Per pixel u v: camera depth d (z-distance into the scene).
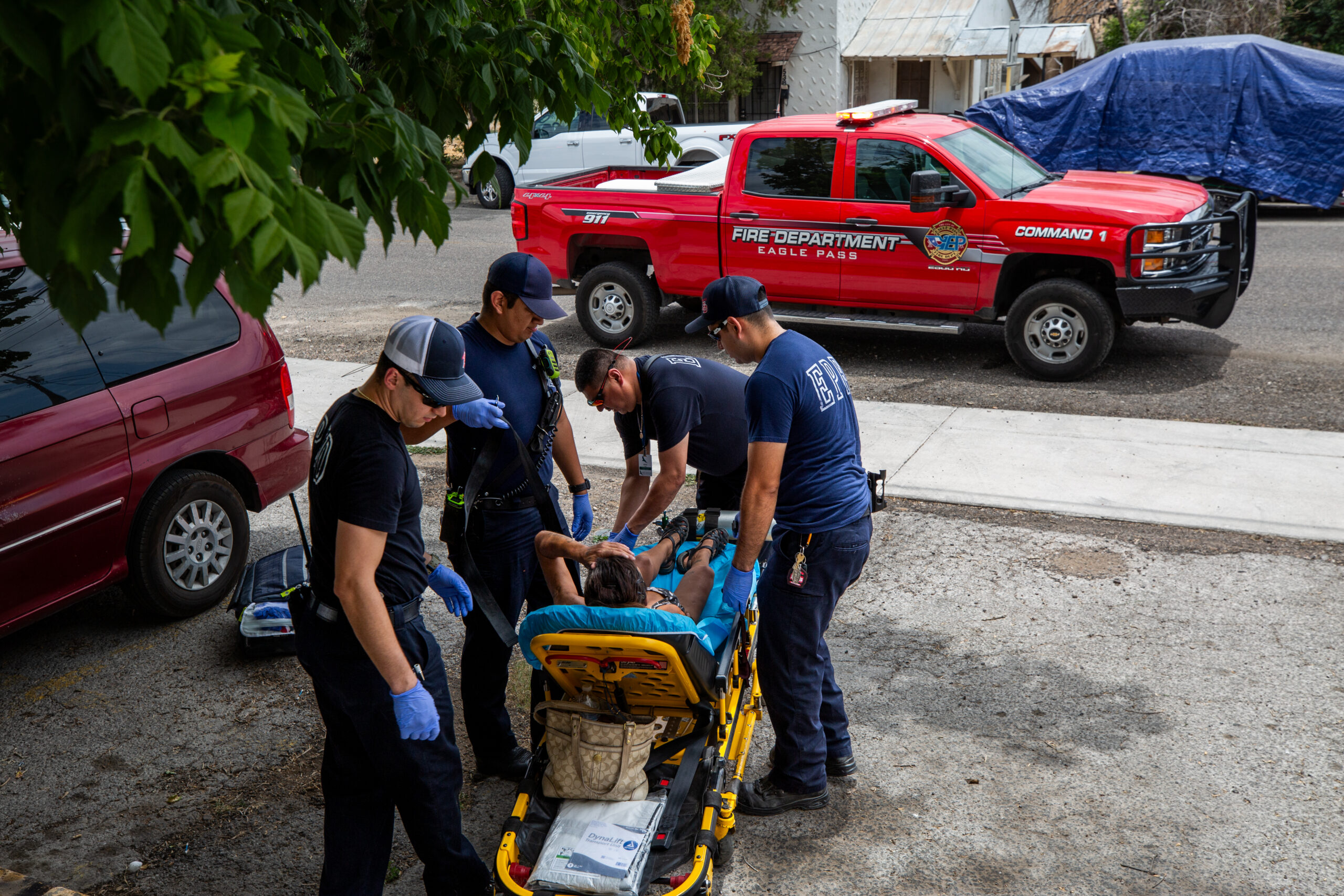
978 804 3.66
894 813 3.65
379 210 2.26
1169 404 7.70
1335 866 3.26
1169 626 4.76
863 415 7.84
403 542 2.89
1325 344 8.98
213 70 1.45
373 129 2.20
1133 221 7.77
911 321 8.80
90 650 4.98
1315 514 5.77
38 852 3.61
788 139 8.83
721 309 3.39
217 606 5.39
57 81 1.45
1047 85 15.91
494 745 3.87
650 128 5.26
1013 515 6.05
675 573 3.80
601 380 3.76
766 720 4.36
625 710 3.29
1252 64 14.47
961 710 4.22
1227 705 4.14
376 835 3.03
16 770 4.08
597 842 2.94
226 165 1.42
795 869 3.40
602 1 4.91
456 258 14.83
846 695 4.37
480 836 3.63
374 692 2.84
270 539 6.26
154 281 1.47
